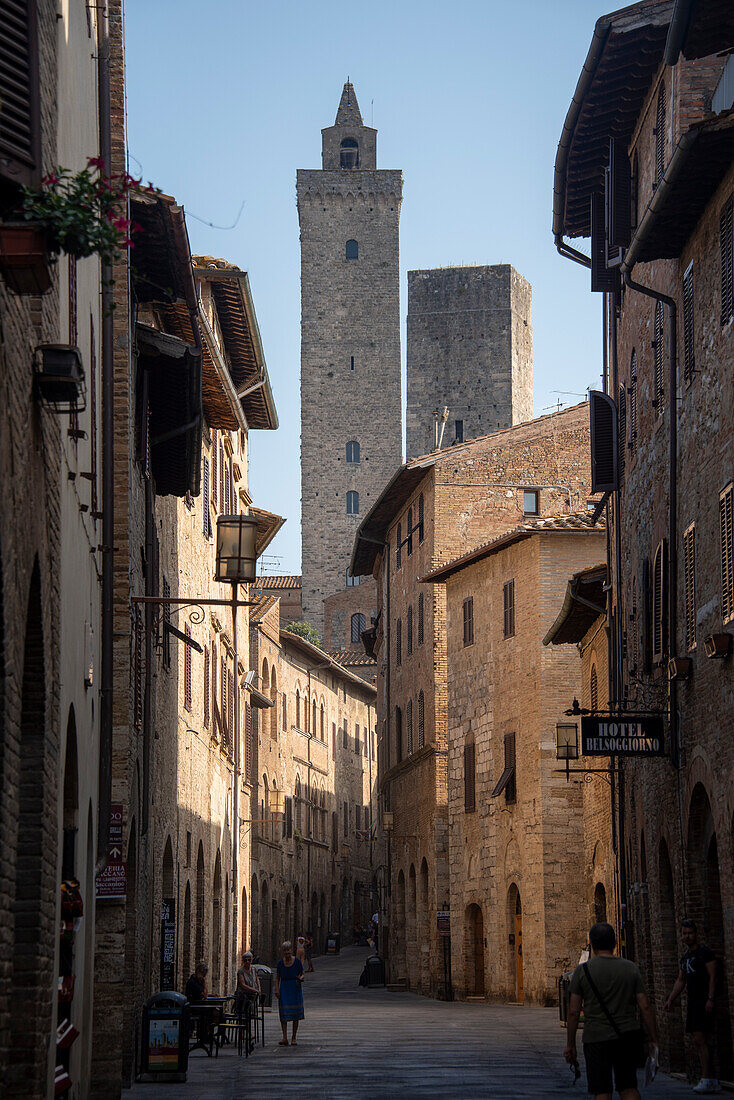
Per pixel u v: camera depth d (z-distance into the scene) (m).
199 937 43.94
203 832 44.19
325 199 135.00
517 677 55.19
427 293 131.12
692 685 25.17
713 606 23.72
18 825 13.62
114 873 22.39
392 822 71.25
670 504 26.92
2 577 10.71
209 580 45.97
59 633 15.09
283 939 82.75
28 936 13.60
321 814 97.19
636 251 26.45
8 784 11.55
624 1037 15.27
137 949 26.56
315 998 61.09
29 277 10.55
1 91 10.32
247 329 46.03
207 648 45.50
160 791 34.03
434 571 62.25
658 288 29.28
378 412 133.00
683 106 26.22
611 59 28.25
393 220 135.00
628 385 33.34
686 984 22.97
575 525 53.94
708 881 24.95
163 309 31.44
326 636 126.69
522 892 53.25
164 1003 26.42
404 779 70.00
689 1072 25.12
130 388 24.80
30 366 12.22
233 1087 25.34
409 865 68.19
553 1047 33.81
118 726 23.61
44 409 13.00
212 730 46.56
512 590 56.00
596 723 26.81
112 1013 22.33
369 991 68.12
